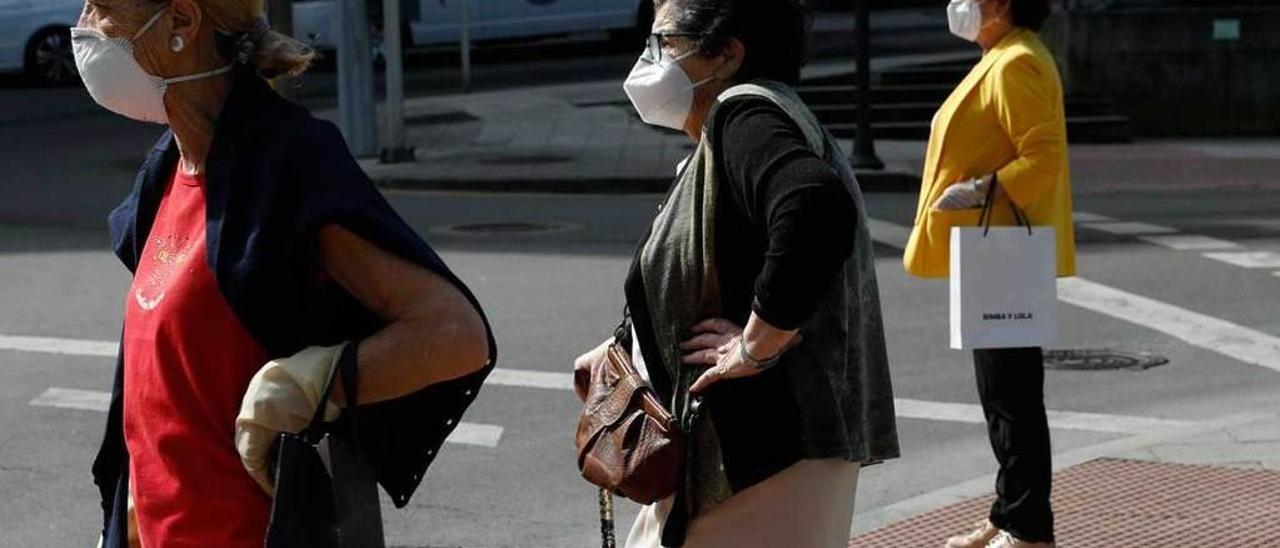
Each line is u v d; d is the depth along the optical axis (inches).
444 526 274.5
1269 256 538.0
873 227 614.2
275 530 107.5
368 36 816.3
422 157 817.5
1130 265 522.3
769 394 134.4
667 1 141.6
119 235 126.1
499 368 383.9
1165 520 259.9
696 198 136.6
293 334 113.0
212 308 113.7
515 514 281.3
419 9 1165.7
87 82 117.1
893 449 142.9
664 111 142.1
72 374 380.5
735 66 139.9
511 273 512.7
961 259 209.9
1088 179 762.2
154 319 116.0
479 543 266.2
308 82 1127.6
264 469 111.1
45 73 1150.3
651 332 140.0
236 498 115.3
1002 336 211.0
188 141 118.1
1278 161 828.6
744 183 130.3
